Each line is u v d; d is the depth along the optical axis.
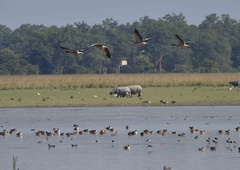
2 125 73.12
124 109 88.62
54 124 73.50
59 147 57.88
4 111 87.62
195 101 96.12
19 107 92.44
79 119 77.62
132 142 60.28
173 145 58.59
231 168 48.78
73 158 52.88
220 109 88.06
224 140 61.16
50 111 87.00
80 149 56.88
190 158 52.56
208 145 58.50
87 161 51.62
